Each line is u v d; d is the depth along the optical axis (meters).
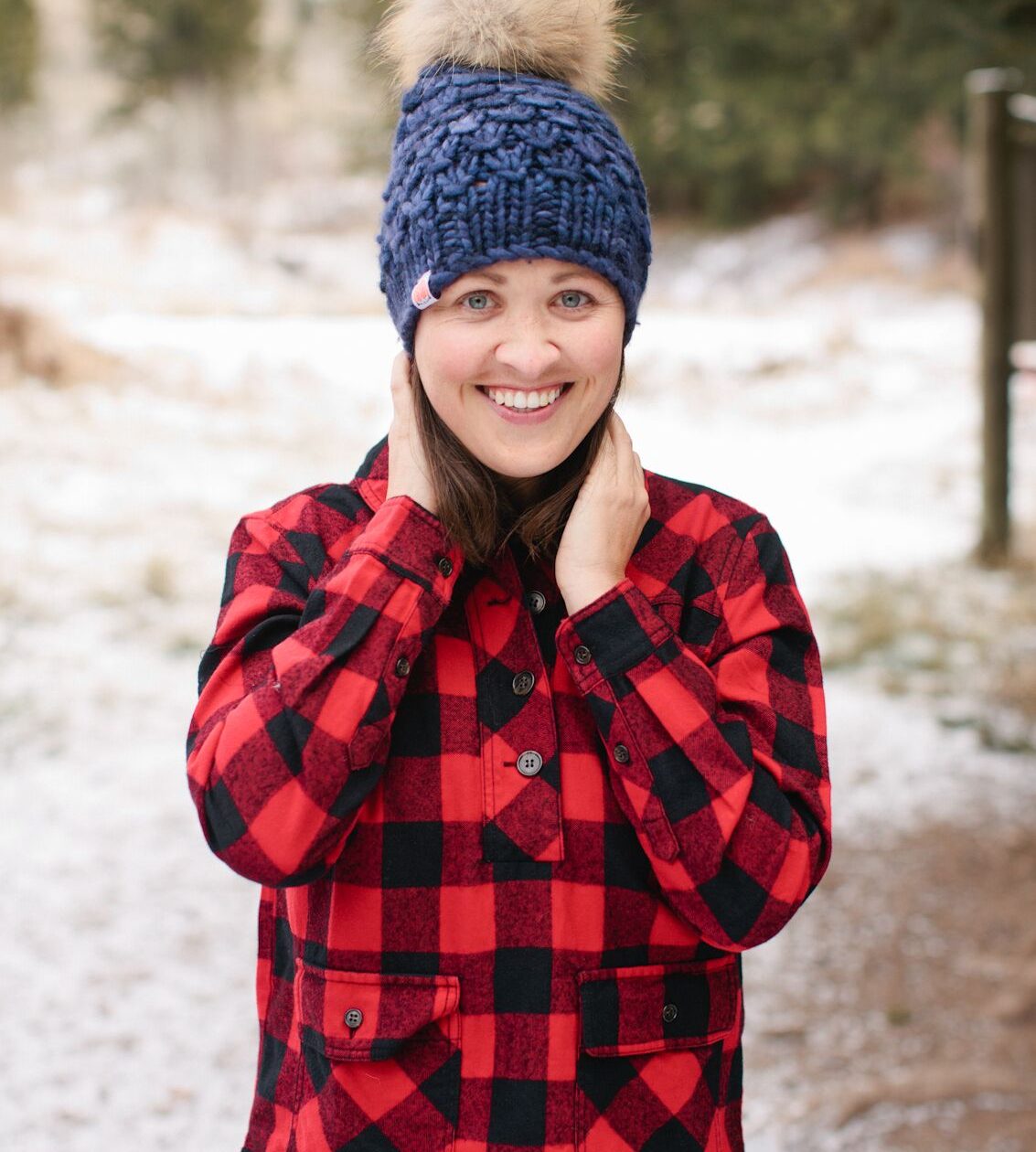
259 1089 1.32
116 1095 3.00
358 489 1.36
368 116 21.38
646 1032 1.22
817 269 22.30
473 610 1.28
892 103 14.44
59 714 5.27
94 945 3.64
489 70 1.23
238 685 1.26
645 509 1.29
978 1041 3.27
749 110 15.23
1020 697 5.68
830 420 12.90
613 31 1.32
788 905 1.21
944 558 8.08
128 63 33.78
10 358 11.03
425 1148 1.19
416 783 1.23
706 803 1.19
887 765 4.99
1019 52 6.62
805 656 1.33
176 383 11.57
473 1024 1.20
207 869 4.13
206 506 8.49
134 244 19.81
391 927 1.21
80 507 8.20
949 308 19.03
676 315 18.64
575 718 1.26
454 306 1.21
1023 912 3.88
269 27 37.94
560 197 1.17
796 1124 2.94
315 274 20.94
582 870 1.22
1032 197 7.61
